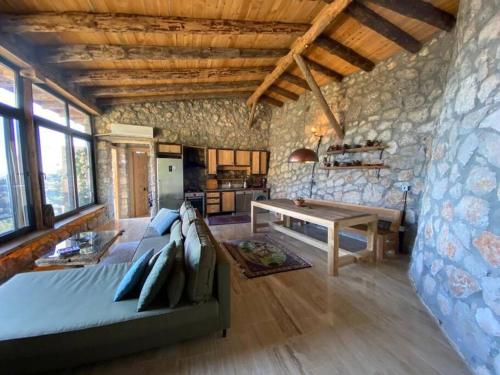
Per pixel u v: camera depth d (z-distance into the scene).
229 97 6.89
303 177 5.88
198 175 6.84
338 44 3.74
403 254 3.53
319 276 2.83
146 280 1.62
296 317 2.05
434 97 3.20
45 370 1.35
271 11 3.04
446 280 1.92
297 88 5.87
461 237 1.79
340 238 4.35
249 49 4.02
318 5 2.98
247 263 3.17
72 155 4.41
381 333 1.85
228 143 7.00
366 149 4.04
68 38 3.06
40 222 3.27
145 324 1.51
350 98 4.56
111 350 1.46
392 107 3.75
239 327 1.92
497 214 1.47
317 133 5.43
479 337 1.49
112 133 5.46
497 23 1.64
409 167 3.51
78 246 2.62
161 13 2.82
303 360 1.59
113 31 2.78
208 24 3.02
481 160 1.65
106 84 4.69
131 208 6.71
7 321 1.39
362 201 4.24
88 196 5.25
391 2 2.63
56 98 3.95
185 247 2.10
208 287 1.69
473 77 1.86
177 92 5.54
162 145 5.92
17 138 3.04
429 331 1.87
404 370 1.50
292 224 5.11
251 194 7.09
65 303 1.59
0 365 1.28
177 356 1.62
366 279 2.75
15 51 2.70
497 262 1.44
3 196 2.78
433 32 3.14
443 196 2.13
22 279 1.88
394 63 3.72
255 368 1.52
